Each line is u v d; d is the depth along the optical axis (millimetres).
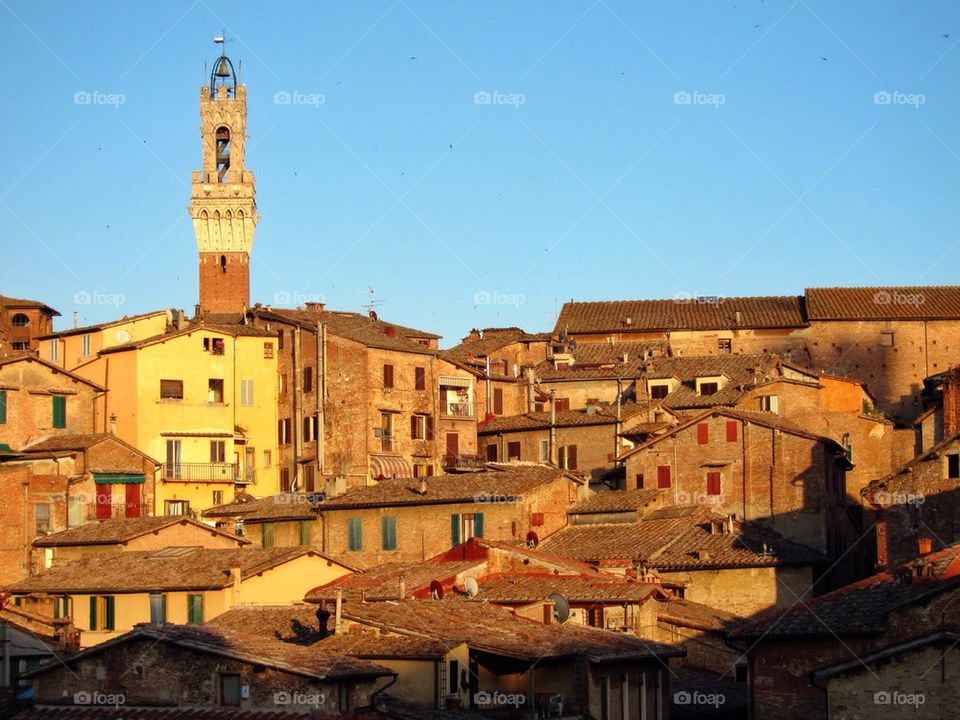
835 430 137625
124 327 144000
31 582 100000
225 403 140000
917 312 171375
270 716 62000
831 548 120250
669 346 169250
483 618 79062
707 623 96312
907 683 63375
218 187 171750
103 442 121625
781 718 69125
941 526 92938
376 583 95688
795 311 173500
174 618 94938
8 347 153875
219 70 175125
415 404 140000
